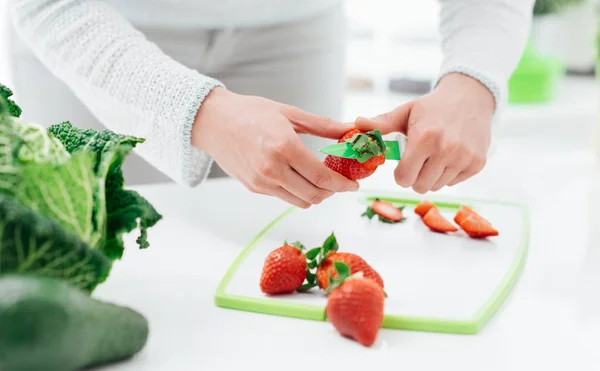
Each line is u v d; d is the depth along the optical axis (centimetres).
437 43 214
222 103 88
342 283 73
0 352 57
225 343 73
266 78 121
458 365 71
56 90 119
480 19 103
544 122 186
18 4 96
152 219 74
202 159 94
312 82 125
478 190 117
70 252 64
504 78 100
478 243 94
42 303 57
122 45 92
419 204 103
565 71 234
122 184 73
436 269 87
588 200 113
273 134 84
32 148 70
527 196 115
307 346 73
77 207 68
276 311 78
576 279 87
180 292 82
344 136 88
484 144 96
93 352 64
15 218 61
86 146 73
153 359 71
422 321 76
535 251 94
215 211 104
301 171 84
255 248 91
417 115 93
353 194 110
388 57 218
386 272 86
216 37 117
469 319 76
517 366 71
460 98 95
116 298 80
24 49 119
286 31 120
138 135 93
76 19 93
